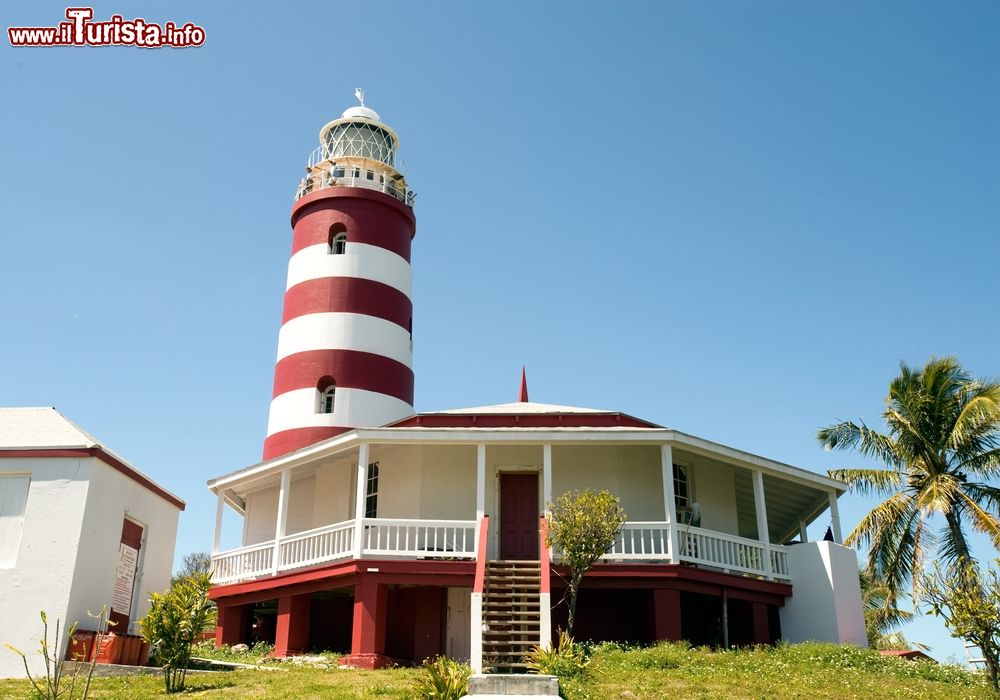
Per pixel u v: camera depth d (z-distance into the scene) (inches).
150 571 770.8
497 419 884.6
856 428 1110.4
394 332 1131.3
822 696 548.1
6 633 628.7
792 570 842.8
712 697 532.4
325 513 949.8
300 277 1145.4
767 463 856.9
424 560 748.0
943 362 1063.0
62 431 701.3
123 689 557.9
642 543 762.8
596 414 874.1
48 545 651.5
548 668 589.3
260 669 672.4
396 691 548.1
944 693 576.4
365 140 1257.4
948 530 1037.2
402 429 786.2
